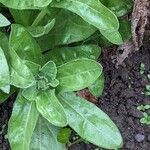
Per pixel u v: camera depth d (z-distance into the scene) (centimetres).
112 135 52
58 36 58
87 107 54
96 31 61
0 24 47
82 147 61
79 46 58
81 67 51
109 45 63
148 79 66
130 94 64
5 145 60
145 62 67
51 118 50
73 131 61
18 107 52
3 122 62
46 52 58
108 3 59
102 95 64
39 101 51
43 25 57
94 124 53
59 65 56
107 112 63
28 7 49
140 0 59
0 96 55
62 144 56
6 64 48
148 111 63
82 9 51
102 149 60
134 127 62
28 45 52
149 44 68
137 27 63
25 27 54
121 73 66
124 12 60
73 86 51
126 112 63
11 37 50
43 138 56
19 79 49
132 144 61
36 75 52
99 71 50
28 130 51
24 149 51
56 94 53
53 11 56
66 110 53
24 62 50
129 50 66
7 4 49
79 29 57
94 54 58
